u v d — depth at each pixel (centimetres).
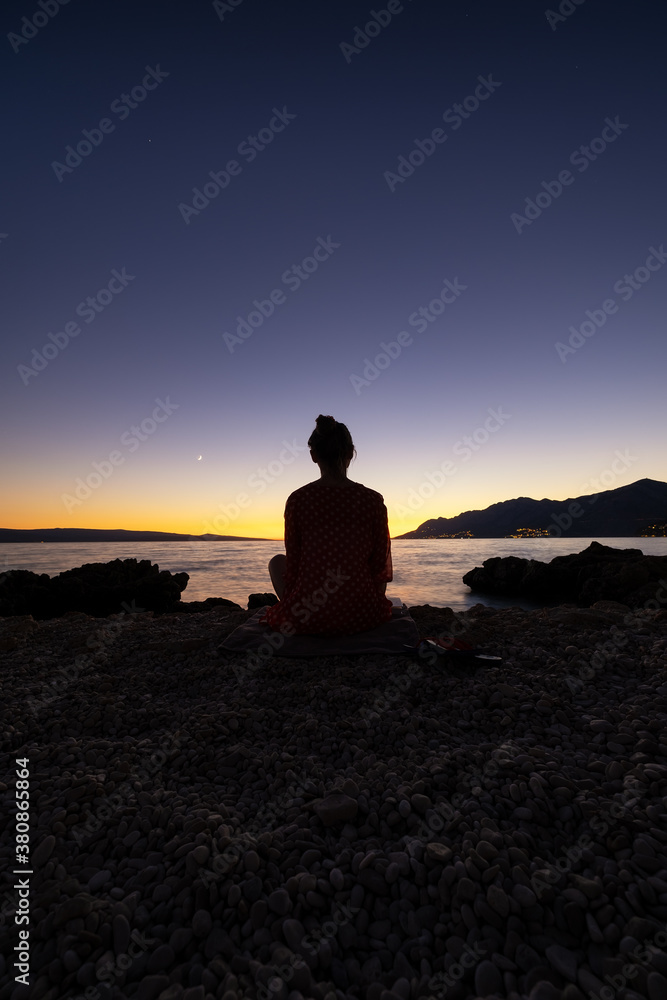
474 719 229
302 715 240
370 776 184
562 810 157
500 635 356
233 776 197
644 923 111
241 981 105
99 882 137
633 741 196
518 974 106
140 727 241
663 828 145
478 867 131
